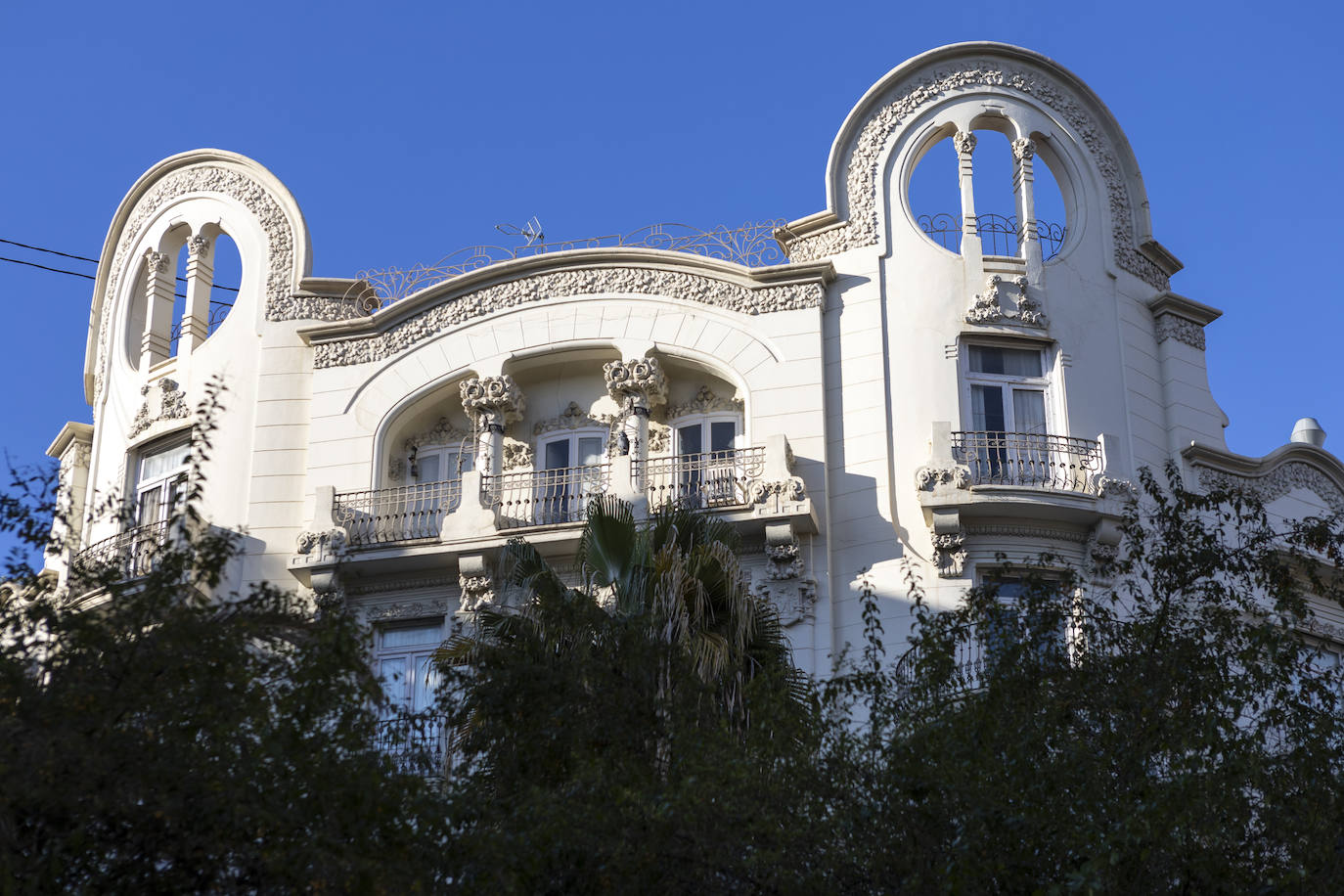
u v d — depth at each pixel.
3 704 15.13
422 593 27.17
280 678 16.75
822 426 26.94
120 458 30.72
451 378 28.70
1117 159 29.81
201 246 31.34
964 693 18.22
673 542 21.69
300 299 30.06
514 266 29.00
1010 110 29.31
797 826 16.52
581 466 28.02
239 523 28.20
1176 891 16.58
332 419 28.86
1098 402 27.56
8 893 13.91
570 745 18.62
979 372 27.55
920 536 25.98
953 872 15.76
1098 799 16.83
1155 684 18.14
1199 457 28.16
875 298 27.88
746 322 27.98
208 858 15.04
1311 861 16.95
